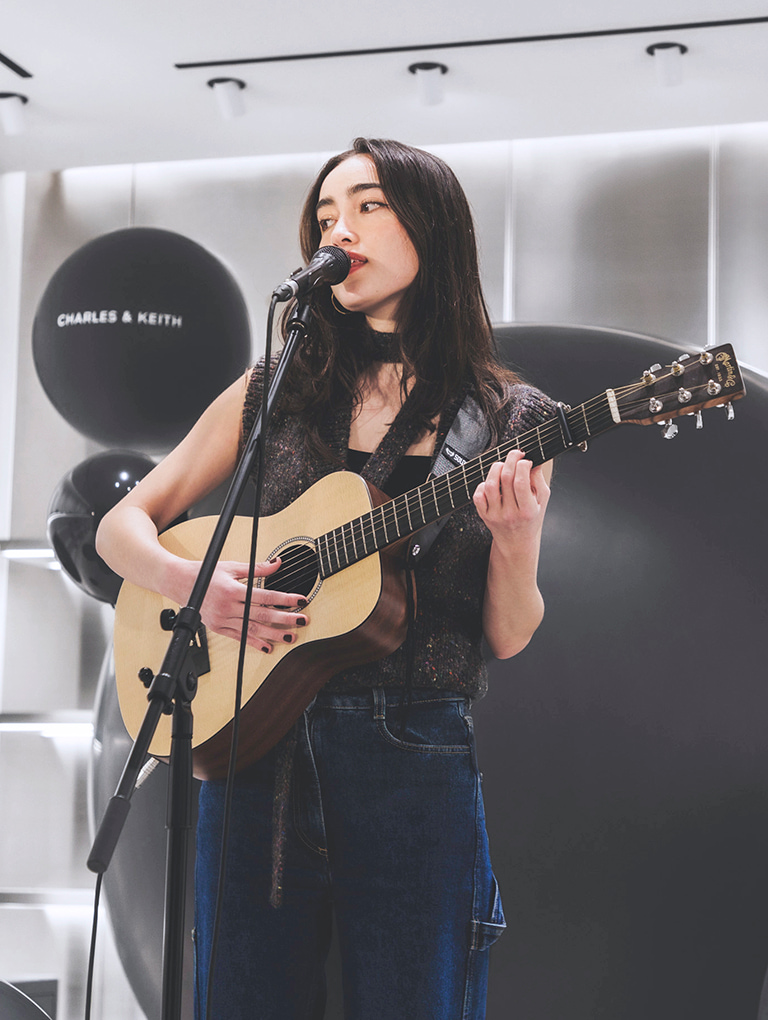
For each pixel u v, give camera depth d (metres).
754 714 2.49
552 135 3.50
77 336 2.97
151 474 1.91
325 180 1.78
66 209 3.84
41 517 3.71
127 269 2.99
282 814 1.55
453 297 1.72
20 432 3.76
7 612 3.70
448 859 1.53
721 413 2.61
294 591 1.64
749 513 2.56
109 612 3.67
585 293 3.44
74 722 3.43
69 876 3.54
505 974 2.49
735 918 2.42
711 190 3.39
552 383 2.74
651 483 2.62
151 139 3.63
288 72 3.21
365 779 1.54
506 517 1.47
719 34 2.94
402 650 1.58
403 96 3.32
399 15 2.92
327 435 1.73
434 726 1.56
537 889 2.51
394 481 1.67
